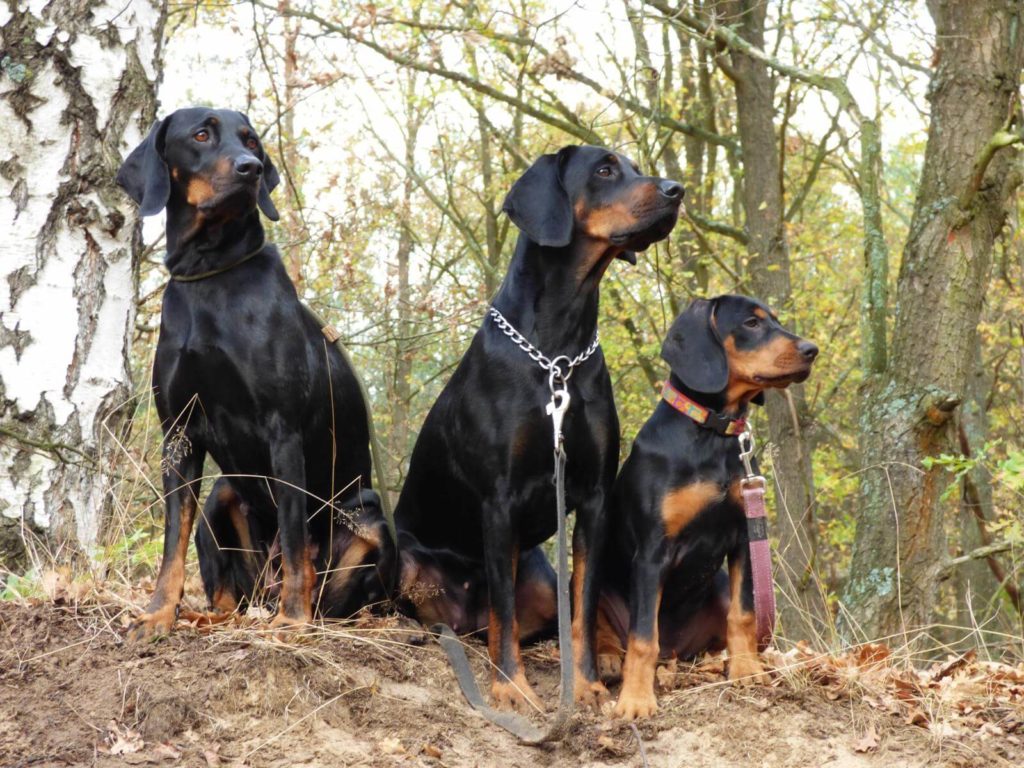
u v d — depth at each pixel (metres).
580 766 3.56
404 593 4.52
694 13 10.32
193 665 3.49
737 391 4.14
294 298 4.08
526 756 3.60
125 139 4.93
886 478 8.12
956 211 8.09
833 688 4.02
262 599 4.31
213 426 3.96
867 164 9.14
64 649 3.53
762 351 4.04
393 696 3.74
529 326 4.05
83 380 4.75
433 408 4.49
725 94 13.41
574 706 3.73
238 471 4.04
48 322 4.68
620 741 3.65
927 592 8.20
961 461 7.41
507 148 12.16
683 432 4.07
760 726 3.71
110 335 4.87
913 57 10.51
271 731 3.39
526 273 4.11
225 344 3.83
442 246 13.95
